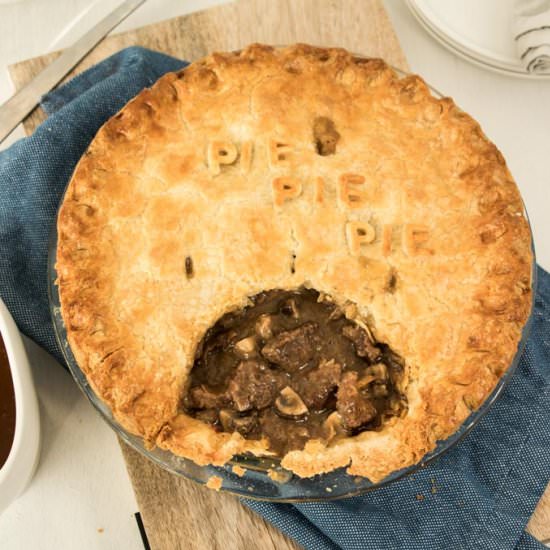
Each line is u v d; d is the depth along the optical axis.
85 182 0.74
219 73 0.77
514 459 0.77
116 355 0.71
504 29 0.85
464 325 0.72
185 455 0.71
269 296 0.74
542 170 0.86
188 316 0.72
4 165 0.79
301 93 0.76
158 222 0.73
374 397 0.73
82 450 0.80
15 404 0.74
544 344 0.79
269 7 0.85
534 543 0.76
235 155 0.74
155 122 0.75
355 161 0.74
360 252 0.73
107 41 0.84
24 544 0.79
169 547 0.76
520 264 0.73
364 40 0.85
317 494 0.71
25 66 0.84
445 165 0.75
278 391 0.72
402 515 0.76
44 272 0.78
